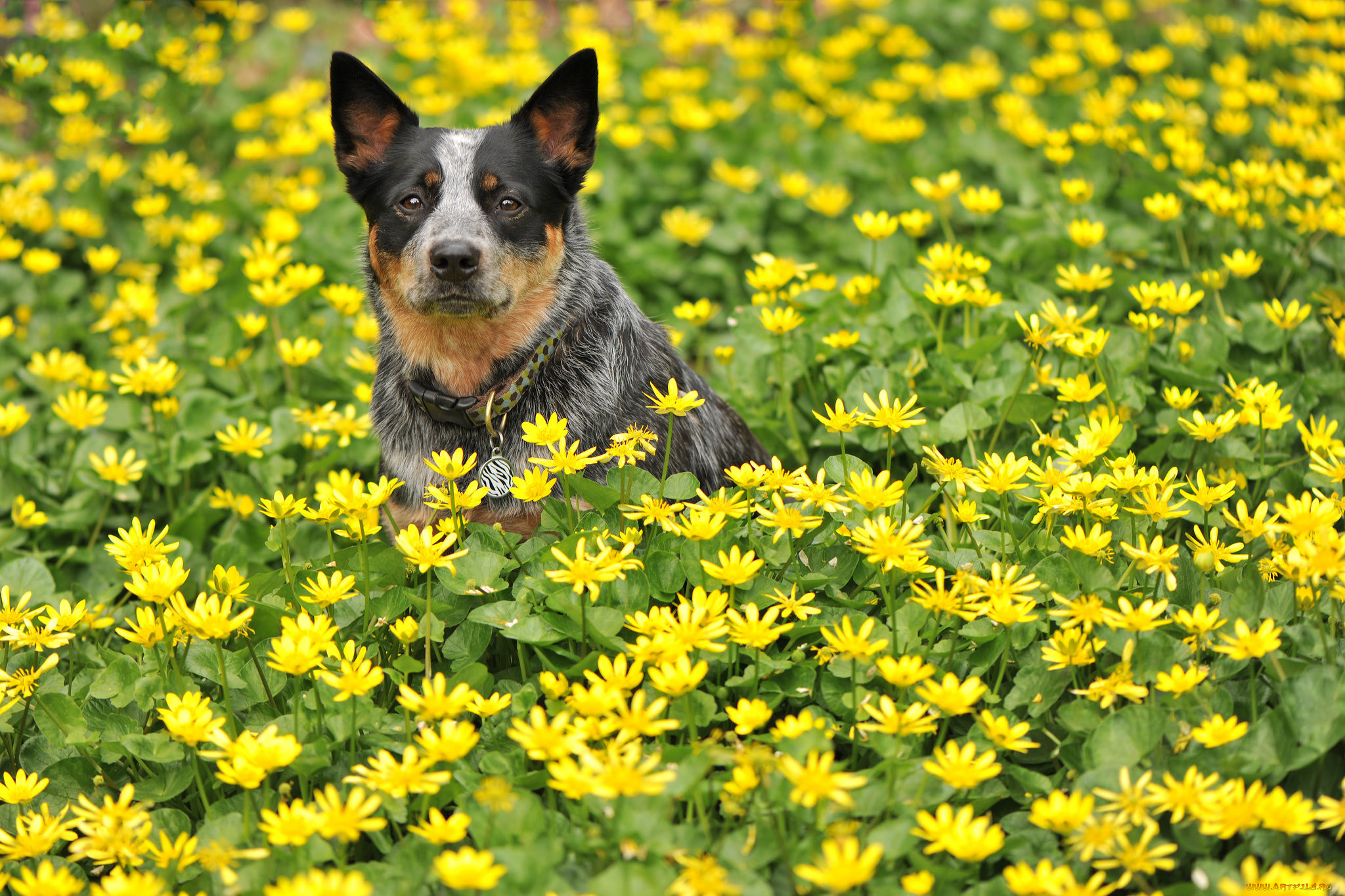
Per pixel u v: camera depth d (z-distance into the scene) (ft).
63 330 18.81
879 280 16.76
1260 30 25.30
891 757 8.39
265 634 10.67
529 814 8.08
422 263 12.30
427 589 10.35
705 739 9.19
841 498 9.69
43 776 10.03
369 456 15.47
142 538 10.15
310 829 7.64
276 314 17.72
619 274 20.75
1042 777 8.66
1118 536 10.72
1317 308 16.05
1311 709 8.46
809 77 25.84
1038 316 13.84
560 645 10.29
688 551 10.36
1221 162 22.03
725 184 22.74
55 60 22.12
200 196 21.90
